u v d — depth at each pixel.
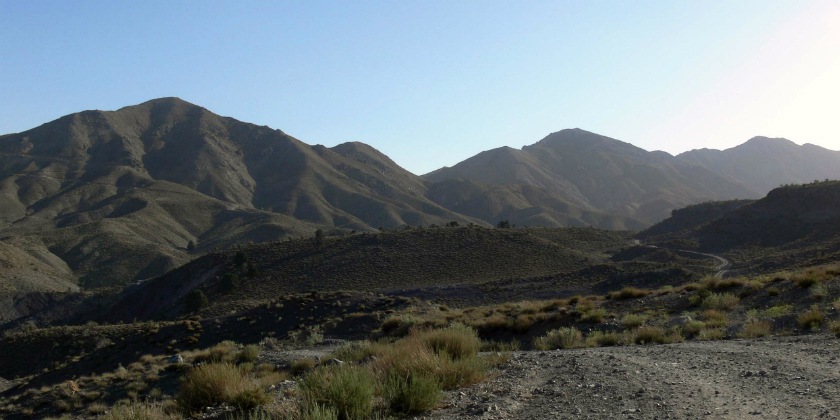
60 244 189.50
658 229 163.12
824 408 7.91
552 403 9.16
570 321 26.36
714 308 24.30
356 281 95.56
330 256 110.44
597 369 12.24
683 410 8.19
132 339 54.34
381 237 119.75
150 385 25.31
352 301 56.12
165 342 51.12
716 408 8.23
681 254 108.50
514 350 22.30
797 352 13.00
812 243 89.44
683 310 25.64
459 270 98.88
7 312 120.31
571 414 8.33
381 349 16.94
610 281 73.06
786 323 18.98
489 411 8.76
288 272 104.12
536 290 74.88
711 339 18.62
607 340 20.62
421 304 53.22
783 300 22.73
